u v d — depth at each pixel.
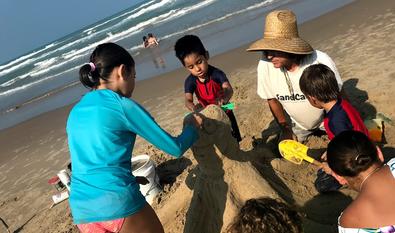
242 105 7.14
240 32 13.91
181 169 5.94
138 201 3.07
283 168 4.36
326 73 3.69
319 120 4.68
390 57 6.88
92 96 3.15
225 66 10.00
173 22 25.00
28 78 27.16
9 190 7.91
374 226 2.61
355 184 2.86
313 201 4.13
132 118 3.06
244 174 3.71
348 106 3.72
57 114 12.47
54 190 7.07
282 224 2.49
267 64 4.48
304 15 12.82
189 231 3.76
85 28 60.94
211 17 19.88
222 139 3.62
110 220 2.95
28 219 6.43
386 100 5.62
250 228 2.49
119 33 32.09
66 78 20.28
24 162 9.23
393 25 8.23
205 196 3.83
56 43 51.81
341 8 10.95
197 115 3.50
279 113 4.83
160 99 9.64
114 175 2.99
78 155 3.07
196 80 4.88
